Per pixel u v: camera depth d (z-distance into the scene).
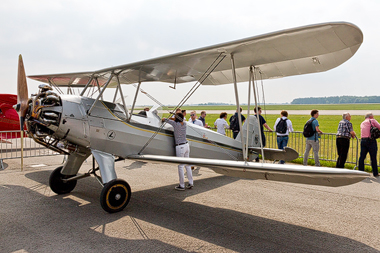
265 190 5.84
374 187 6.12
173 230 3.77
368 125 7.00
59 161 8.59
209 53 4.23
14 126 10.26
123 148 5.25
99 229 3.75
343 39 3.41
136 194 5.47
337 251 3.25
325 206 4.85
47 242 3.33
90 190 5.68
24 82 4.72
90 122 4.79
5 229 3.69
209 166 4.33
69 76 6.03
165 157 4.88
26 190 5.57
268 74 5.70
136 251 3.16
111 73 5.11
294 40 3.58
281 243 3.44
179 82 6.44
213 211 4.56
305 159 7.79
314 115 7.54
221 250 3.23
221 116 8.90
